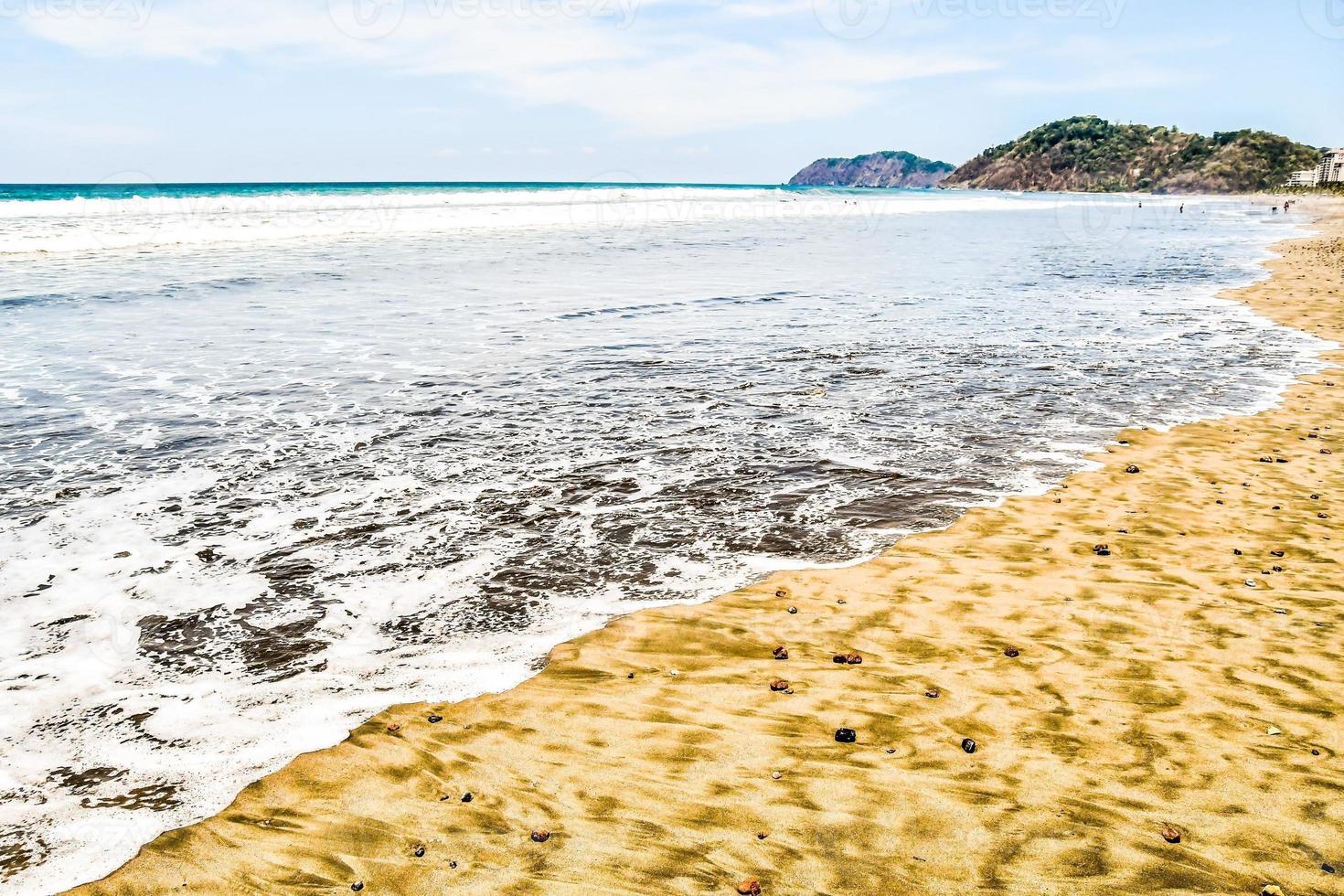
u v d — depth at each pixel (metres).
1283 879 3.19
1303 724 4.20
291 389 10.79
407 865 3.33
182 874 3.28
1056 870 3.26
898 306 18.39
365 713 4.37
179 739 4.12
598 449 8.67
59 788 3.75
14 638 4.94
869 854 3.38
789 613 5.52
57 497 7.10
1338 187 149.25
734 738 4.19
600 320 16.03
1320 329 15.73
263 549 6.23
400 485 7.58
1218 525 6.88
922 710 4.41
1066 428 9.62
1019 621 5.36
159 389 10.66
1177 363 12.98
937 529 6.86
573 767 3.96
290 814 3.62
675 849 3.41
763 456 8.54
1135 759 3.96
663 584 5.88
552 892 3.18
